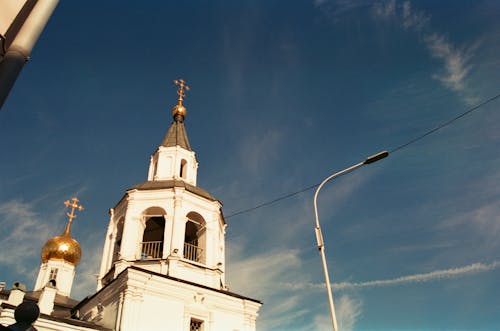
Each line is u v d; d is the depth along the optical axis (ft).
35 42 24.63
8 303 69.36
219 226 95.25
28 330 24.26
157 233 96.89
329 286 51.83
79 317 85.30
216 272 85.30
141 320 70.74
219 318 79.30
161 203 89.56
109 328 71.77
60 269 133.80
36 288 129.29
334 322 48.55
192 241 93.71
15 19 24.66
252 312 83.92
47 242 137.90
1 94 21.67
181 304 76.13
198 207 92.22
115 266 81.10
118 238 91.56
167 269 79.71
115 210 95.81
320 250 55.62
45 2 25.68
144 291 73.77
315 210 59.41
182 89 130.21
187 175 105.09
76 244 139.85
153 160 107.86
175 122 120.26
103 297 78.89
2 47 23.29
